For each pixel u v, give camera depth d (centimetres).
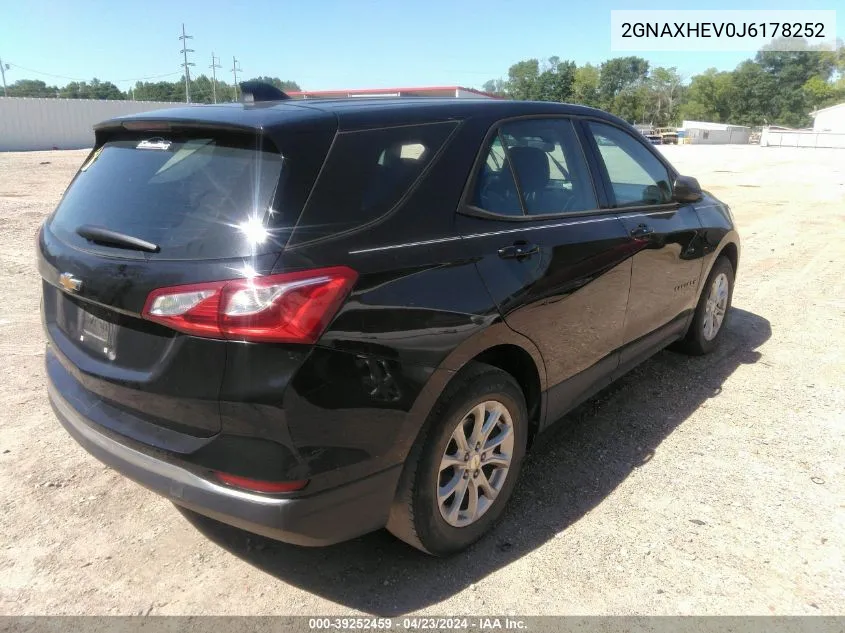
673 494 317
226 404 206
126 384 226
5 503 304
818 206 1344
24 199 1244
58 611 242
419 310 233
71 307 261
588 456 354
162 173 245
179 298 207
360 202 231
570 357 319
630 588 255
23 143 3497
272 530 212
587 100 11494
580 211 333
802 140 6097
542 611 244
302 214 217
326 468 215
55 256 254
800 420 394
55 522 293
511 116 307
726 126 8831
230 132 233
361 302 218
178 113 256
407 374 229
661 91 11725
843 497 314
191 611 243
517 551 277
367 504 232
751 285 706
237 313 200
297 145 224
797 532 288
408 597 251
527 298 277
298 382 204
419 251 241
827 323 575
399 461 237
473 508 273
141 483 229
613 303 345
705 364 483
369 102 275
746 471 338
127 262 223
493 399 270
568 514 302
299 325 203
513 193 294
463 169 271
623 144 390
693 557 273
